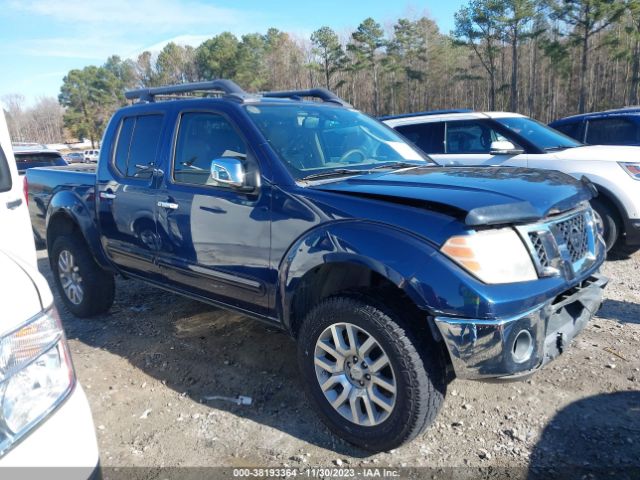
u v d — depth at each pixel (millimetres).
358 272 3016
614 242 5973
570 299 2662
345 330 2740
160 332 4492
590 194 3066
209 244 3387
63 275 4922
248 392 3436
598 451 2646
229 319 4688
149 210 3820
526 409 3049
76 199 4574
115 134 4324
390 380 2582
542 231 2543
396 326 2488
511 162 6613
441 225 2436
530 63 70562
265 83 77562
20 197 3562
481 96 75062
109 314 4996
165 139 3805
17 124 126875
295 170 3111
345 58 70500
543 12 52875
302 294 2992
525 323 2375
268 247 3021
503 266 2387
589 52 57219
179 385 3576
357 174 3258
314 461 2707
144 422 3146
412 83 75812
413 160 3891
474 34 58188
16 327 1667
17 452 1578
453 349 2355
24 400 1634
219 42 73938
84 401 1855
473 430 2885
